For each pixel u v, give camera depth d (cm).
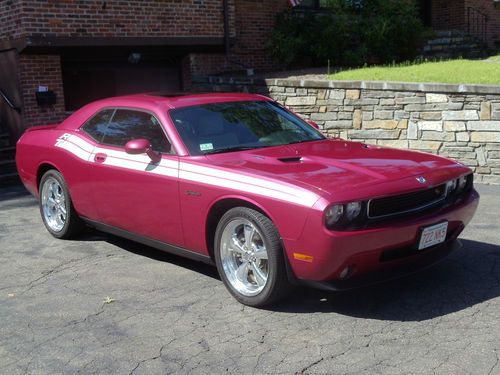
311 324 435
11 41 1131
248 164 481
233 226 468
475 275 521
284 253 437
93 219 621
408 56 1512
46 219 693
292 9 1546
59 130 668
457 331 415
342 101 1070
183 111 553
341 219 413
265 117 586
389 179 441
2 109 1206
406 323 431
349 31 1439
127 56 1309
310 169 464
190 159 506
